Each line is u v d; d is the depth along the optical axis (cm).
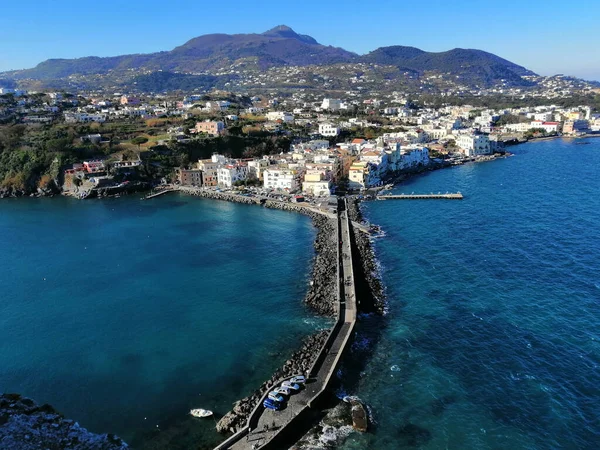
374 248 13962
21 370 8531
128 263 13750
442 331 9162
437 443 6494
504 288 10762
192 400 7575
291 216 18462
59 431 4009
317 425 6894
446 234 14875
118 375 8294
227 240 15612
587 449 6256
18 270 13362
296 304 10744
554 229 14650
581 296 10150
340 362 8275
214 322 10069
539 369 7869
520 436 6538
